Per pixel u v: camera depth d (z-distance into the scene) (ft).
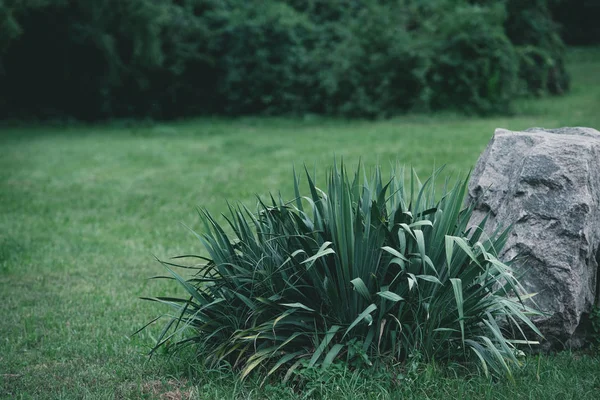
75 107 77.61
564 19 127.44
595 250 16.92
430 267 14.71
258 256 15.69
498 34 65.67
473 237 15.11
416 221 15.31
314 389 13.64
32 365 16.76
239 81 74.79
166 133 65.46
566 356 16.11
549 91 78.48
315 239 15.05
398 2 72.02
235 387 14.14
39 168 47.39
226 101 77.51
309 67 72.74
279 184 39.40
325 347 14.42
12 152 54.24
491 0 77.97
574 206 15.99
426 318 14.47
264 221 16.26
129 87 76.23
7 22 62.75
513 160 17.87
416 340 14.49
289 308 14.88
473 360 15.01
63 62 73.61
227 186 39.81
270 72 74.02
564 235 15.98
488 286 15.10
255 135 61.16
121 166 47.83
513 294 16.15
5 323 19.80
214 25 77.30
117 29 71.56
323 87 70.59
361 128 61.31
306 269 14.57
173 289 22.88
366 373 14.10
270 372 14.10
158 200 37.29
